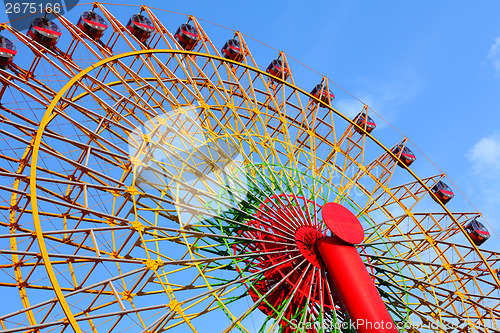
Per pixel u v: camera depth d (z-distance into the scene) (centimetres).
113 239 3441
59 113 3297
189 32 4888
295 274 3912
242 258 3809
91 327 2931
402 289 4200
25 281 3125
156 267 3198
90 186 3275
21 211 3262
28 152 3481
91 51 3981
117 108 3956
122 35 4275
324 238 3903
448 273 4566
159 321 3033
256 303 3375
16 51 3778
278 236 3912
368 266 4234
